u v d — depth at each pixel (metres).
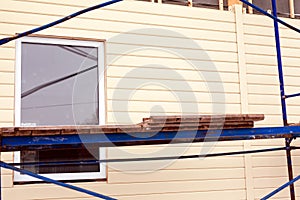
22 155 3.41
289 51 4.45
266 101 4.23
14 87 3.43
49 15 3.63
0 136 2.36
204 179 3.88
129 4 3.88
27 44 3.55
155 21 3.95
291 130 3.06
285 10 4.62
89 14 3.74
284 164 4.20
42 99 3.52
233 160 4.02
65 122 3.56
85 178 3.53
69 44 3.67
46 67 3.58
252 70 4.25
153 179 3.72
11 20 3.51
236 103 4.11
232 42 4.21
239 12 4.30
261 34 4.36
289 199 4.17
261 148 4.12
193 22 4.09
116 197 3.58
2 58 3.43
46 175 3.42
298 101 4.38
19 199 3.32
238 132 2.92
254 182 4.05
